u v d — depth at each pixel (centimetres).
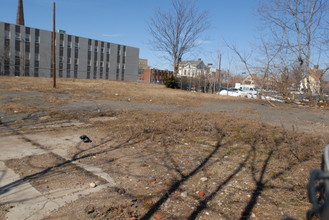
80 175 411
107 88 2119
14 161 459
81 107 1116
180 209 319
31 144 566
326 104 842
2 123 748
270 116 1174
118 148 568
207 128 779
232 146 611
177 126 779
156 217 299
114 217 295
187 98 1917
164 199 343
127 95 1728
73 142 598
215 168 466
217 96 2392
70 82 2528
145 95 1830
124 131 716
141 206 323
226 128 799
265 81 940
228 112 1252
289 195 360
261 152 564
